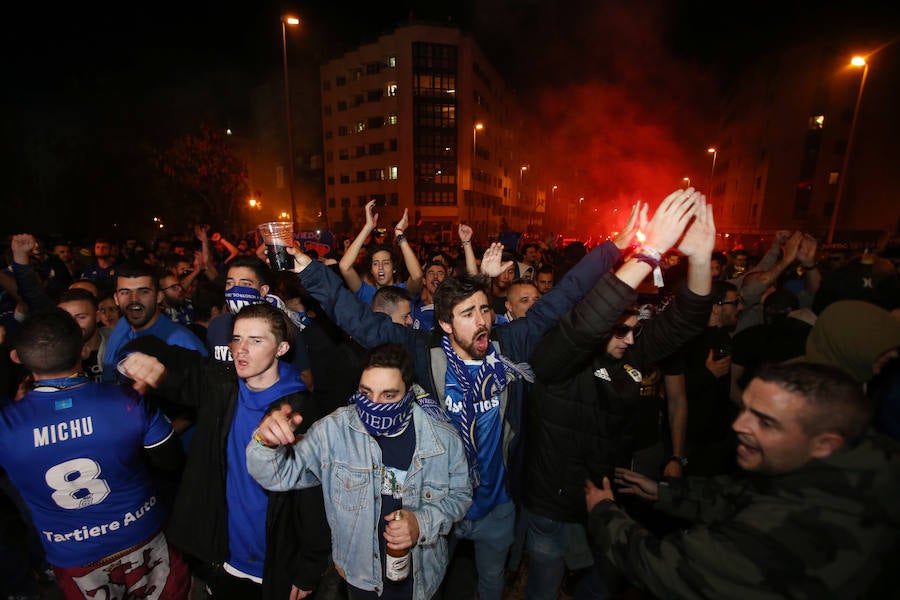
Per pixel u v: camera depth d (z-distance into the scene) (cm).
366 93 4697
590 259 256
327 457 212
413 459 211
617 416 242
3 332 323
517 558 288
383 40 4509
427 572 221
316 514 227
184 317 532
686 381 340
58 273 721
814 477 129
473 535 262
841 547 120
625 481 229
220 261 1044
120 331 344
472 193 4919
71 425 207
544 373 233
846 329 179
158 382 232
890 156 3353
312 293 267
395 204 4650
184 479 237
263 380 238
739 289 527
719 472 307
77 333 212
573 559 257
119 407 217
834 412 127
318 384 411
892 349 172
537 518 256
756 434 138
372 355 200
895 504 121
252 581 247
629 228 253
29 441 201
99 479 217
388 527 192
